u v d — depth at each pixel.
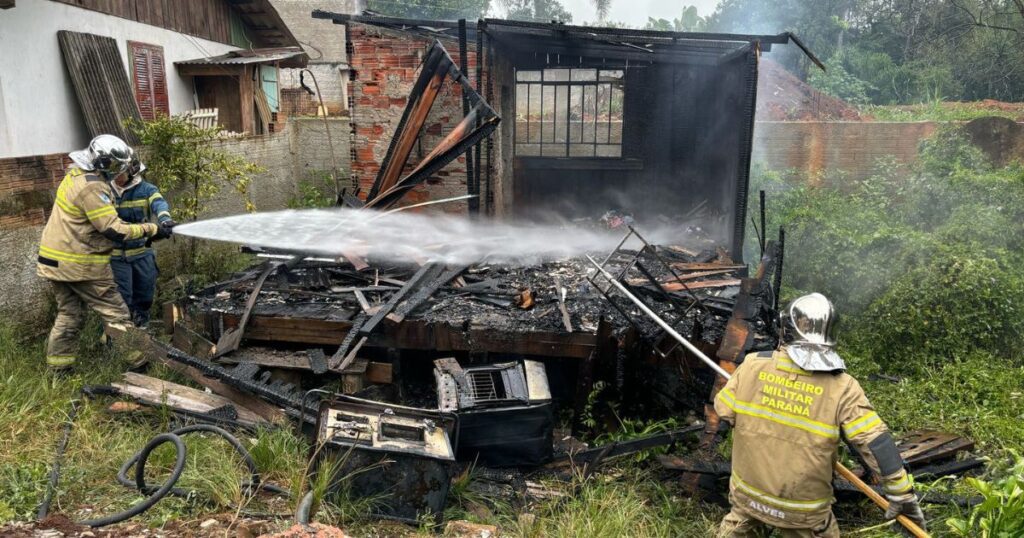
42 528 2.96
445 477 3.53
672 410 4.67
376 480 3.49
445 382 4.22
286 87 19.17
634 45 7.68
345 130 12.14
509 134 8.97
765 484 2.70
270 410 4.43
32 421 4.12
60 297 4.88
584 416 4.77
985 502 2.99
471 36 7.34
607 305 5.34
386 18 7.19
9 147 7.73
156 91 10.95
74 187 4.76
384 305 5.18
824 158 10.43
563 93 14.58
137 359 5.08
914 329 6.14
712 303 5.34
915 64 21.67
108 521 3.10
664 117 9.30
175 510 3.29
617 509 3.62
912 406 5.15
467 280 5.94
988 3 20.75
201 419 4.28
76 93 8.62
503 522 3.70
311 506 3.26
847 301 7.10
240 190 8.07
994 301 6.07
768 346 4.50
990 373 5.52
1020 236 7.22
